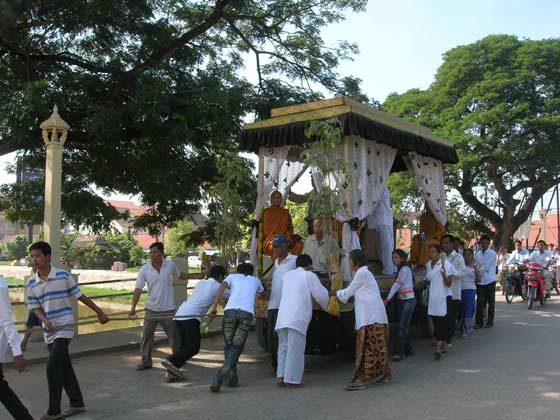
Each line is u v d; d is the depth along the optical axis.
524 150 22.34
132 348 9.05
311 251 8.46
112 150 12.52
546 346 8.91
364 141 8.27
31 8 10.84
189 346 7.02
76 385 5.63
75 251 36.12
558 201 27.84
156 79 12.54
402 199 23.08
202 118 11.95
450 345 8.99
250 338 10.23
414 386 6.54
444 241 9.08
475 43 24.75
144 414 5.57
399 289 8.31
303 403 5.90
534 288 14.04
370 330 6.59
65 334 5.50
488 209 26.45
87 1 11.59
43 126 9.29
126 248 38.56
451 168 24.00
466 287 9.96
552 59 23.33
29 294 5.51
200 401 6.04
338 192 7.50
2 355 4.57
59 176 9.26
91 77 12.37
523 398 5.95
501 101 23.52
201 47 15.05
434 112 25.77
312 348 7.51
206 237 14.05
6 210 13.98
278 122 8.71
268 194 9.04
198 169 12.95
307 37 15.99
